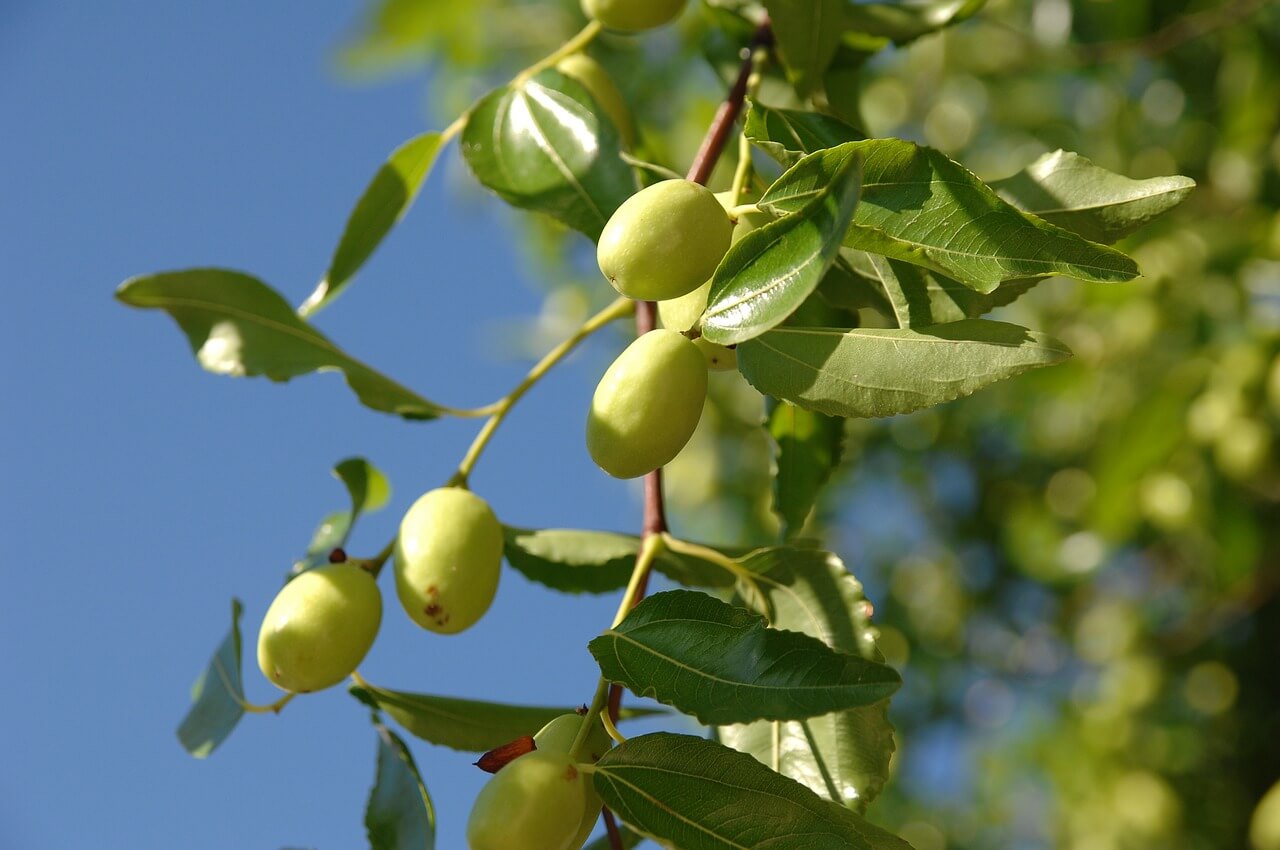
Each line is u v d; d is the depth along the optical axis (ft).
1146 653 3.63
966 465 3.88
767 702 1.15
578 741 1.19
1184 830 3.61
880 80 3.12
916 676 3.95
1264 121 2.78
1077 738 3.76
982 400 3.70
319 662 1.30
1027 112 3.38
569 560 1.45
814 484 1.55
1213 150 3.14
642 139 1.62
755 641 1.16
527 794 1.15
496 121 1.48
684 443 1.21
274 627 1.30
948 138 3.36
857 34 1.64
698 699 1.16
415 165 1.58
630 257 1.19
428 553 1.29
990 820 3.99
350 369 1.46
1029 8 3.05
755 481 3.92
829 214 1.12
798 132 1.36
